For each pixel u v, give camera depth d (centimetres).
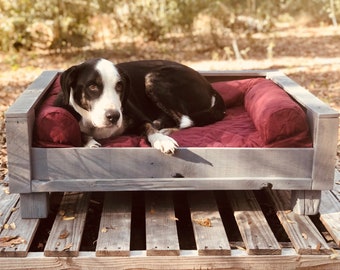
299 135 113
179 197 136
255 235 108
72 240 105
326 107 116
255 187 115
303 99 125
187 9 411
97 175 113
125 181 113
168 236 107
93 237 121
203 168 113
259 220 115
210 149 112
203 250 102
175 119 142
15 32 356
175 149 112
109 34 431
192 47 393
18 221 114
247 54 373
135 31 411
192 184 114
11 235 107
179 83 143
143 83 143
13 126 108
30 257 101
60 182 112
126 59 354
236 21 441
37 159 112
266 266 104
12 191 112
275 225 127
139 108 140
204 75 169
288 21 559
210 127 133
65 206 122
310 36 456
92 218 128
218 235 108
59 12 356
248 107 142
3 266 101
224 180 114
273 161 114
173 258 102
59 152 111
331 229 110
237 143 117
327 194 129
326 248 103
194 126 139
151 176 114
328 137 112
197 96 145
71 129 112
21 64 333
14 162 111
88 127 123
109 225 112
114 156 112
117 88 117
